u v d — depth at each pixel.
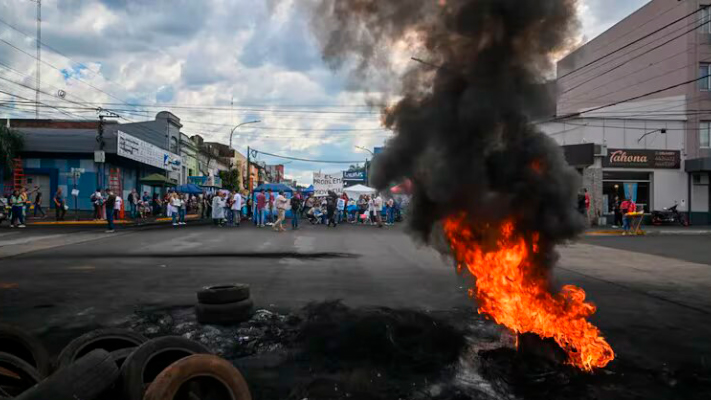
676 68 24.75
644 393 3.18
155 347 2.81
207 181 39.94
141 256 10.24
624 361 3.80
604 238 16.59
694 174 24.88
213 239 14.30
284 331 4.55
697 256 11.35
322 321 4.89
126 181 31.03
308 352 3.94
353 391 3.16
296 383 3.29
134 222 22.84
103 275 7.76
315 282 7.25
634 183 24.92
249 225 21.75
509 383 3.30
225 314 4.82
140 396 2.58
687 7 24.06
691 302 6.17
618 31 27.22
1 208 19.91
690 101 24.64
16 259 9.64
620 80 27.22
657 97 25.34
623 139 24.73
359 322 4.84
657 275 8.48
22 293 6.27
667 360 3.85
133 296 6.12
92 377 2.48
